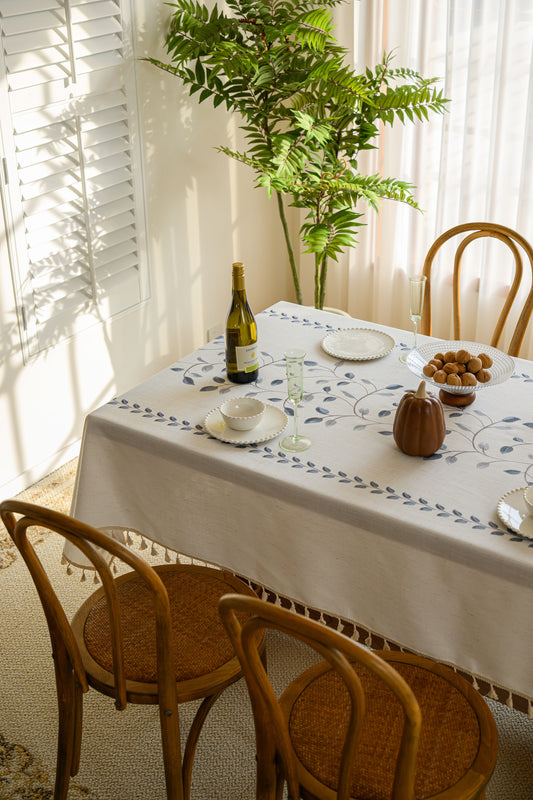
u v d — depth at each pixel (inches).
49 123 102.7
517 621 58.5
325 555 66.0
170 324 133.3
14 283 104.0
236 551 71.4
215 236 137.0
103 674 62.2
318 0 119.5
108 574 54.2
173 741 61.4
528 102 115.6
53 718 79.2
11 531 56.7
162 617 55.0
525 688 60.0
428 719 56.9
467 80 120.3
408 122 129.3
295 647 87.0
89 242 112.9
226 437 71.1
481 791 53.1
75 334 115.3
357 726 46.1
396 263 139.3
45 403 113.7
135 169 117.6
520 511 61.5
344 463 68.1
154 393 79.5
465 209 127.9
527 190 120.6
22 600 93.9
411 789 47.4
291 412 75.6
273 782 55.9
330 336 89.0
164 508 74.4
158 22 115.1
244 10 116.9
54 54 101.1
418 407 66.7
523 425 72.9
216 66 113.8
